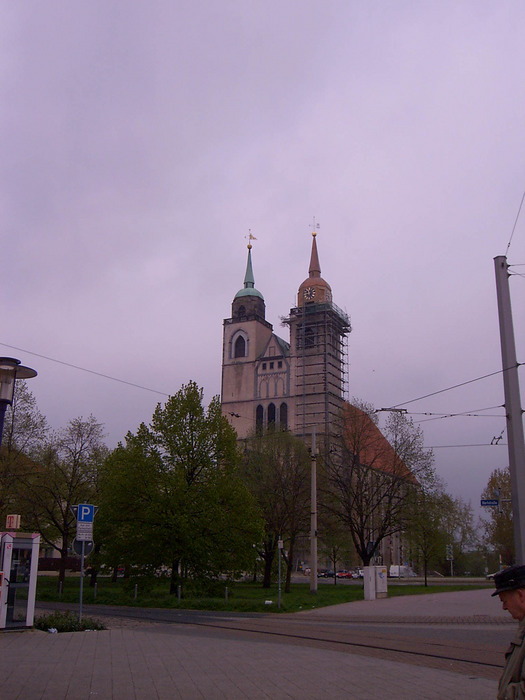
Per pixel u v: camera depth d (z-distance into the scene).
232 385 112.81
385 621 26.05
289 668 13.50
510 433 19.45
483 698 10.61
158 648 16.31
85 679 11.95
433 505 53.91
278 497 51.59
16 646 16.39
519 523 18.69
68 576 79.81
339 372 110.31
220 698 10.48
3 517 41.78
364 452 55.38
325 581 79.81
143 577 37.69
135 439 39.28
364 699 10.48
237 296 119.12
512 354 20.06
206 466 39.19
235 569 37.81
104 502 39.03
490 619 26.66
